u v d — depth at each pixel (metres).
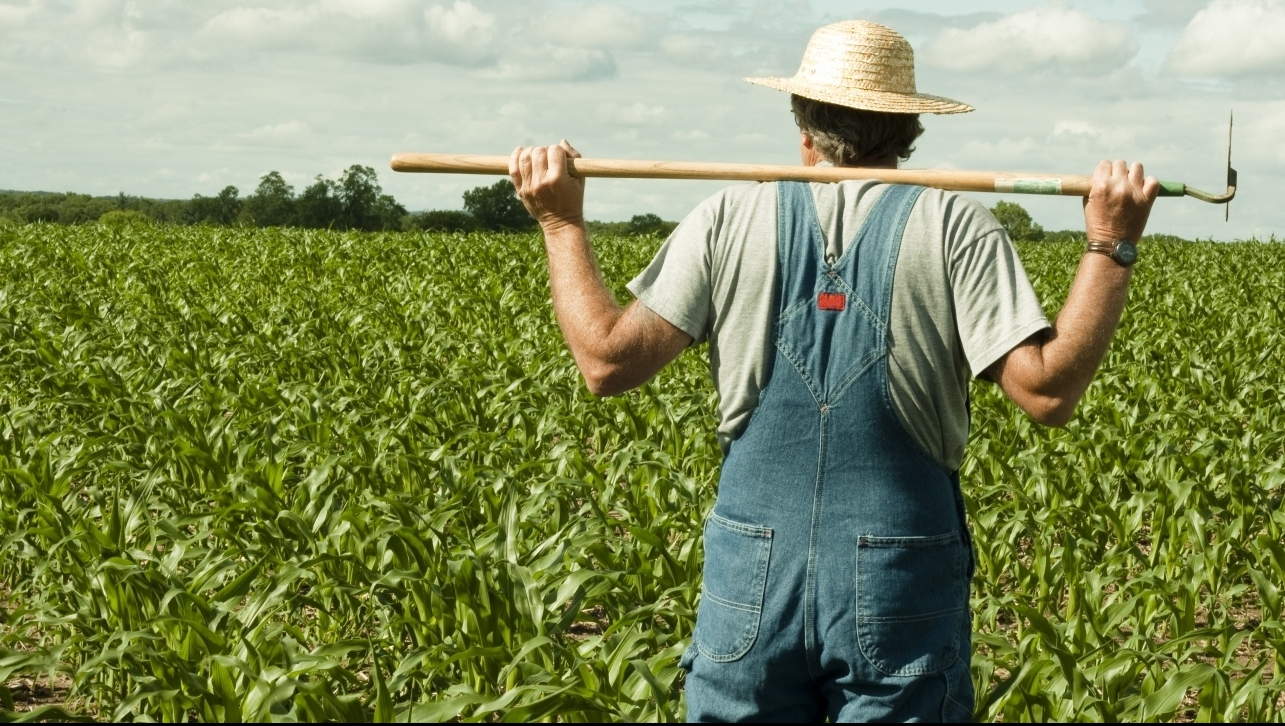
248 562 6.00
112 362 11.35
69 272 21.44
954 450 2.67
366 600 5.77
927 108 2.72
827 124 2.80
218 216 92.19
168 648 4.88
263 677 4.16
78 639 4.67
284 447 8.16
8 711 4.62
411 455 7.30
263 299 19.22
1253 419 9.20
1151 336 14.48
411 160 2.94
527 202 2.88
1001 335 2.51
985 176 2.64
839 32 2.87
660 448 7.88
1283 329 15.75
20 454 7.55
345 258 25.23
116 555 5.52
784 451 2.61
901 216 2.59
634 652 4.50
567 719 4.13
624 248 28.56
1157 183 2.53
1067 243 33.72
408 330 14.42
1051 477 7.45
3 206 89.19
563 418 8.90
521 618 4.80
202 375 10.55
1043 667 4.18
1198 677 4.24
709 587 2.72
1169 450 7.88
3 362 11.02
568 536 5.93
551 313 15.66
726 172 2.79
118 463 7.13
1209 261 27.84
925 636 2.59
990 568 6.35
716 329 2.68
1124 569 6.73
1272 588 5.65
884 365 2.56
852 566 2.56
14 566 6.54
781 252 2.62
